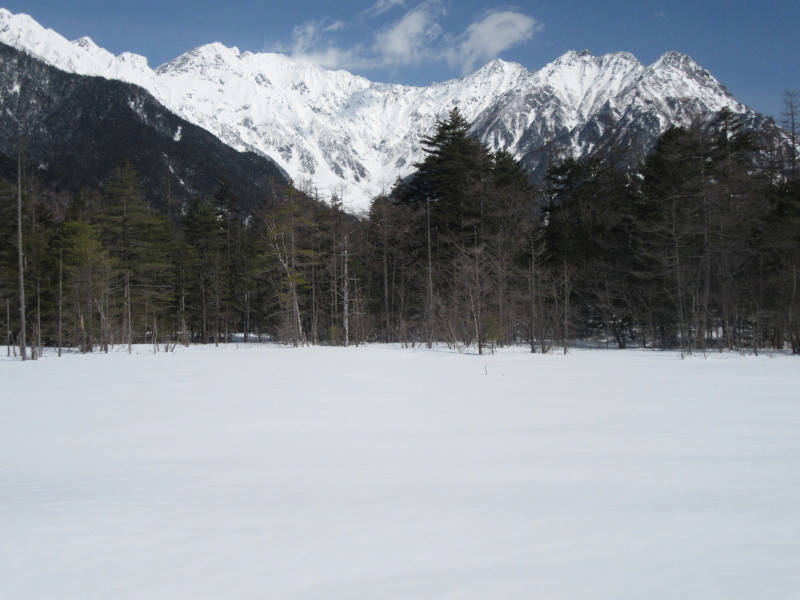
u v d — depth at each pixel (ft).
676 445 31.35
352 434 35.94
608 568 15.23
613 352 125.18
